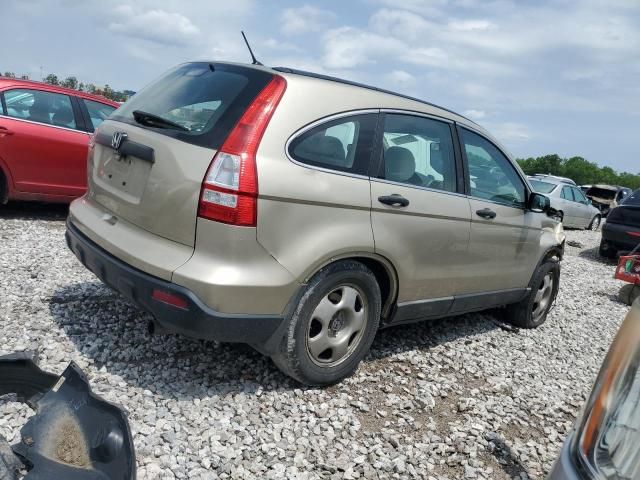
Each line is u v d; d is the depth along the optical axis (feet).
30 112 22.93
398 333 15.98
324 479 9.10
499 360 15.52
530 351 16.83
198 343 12.78
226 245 9.64
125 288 10.28
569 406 13.64
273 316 10.26
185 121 10.62
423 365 14.03
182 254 9.83
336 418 10.84
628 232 37.06
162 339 12.72
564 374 15.60
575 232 57.06
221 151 9.75
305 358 11.05
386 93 12.71
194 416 10.08
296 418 10.57
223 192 9.57
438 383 13.24
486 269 15.31
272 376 11.86
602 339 19.66
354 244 11.10
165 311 9.72
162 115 11.07
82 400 6.57
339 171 11.03
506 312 18.89
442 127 13.94
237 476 8.79
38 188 23.29
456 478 9.84
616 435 4.24
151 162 10.42
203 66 11.91
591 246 47.78
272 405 10.89
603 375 4.69
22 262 17.15
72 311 13.69
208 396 10.79
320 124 10.80
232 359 12.32
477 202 14.52
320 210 10.59
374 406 11.64
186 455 9.02
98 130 12.59
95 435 6.20
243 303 9.81
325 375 11.57
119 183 11.25
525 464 10.66
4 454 6.26
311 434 10.21
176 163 9.99
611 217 38.47
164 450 9.02
